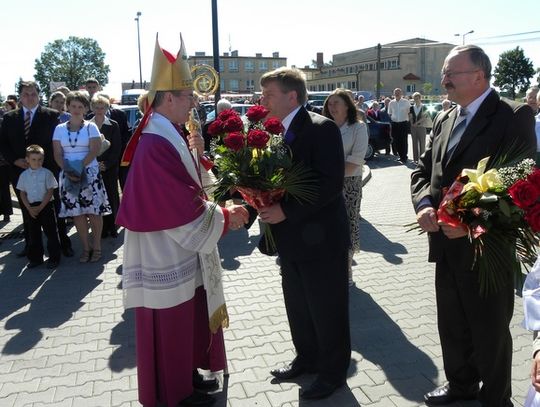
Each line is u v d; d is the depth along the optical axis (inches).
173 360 113.7
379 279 204.7
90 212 230.4
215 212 110.6
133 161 107.7
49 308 184.7
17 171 239.9
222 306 121.8
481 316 103.0
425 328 159.8
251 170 101.6
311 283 116.9
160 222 105.3
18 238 280.7
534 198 67.2
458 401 118.3
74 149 227.3
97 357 148.0
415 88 2664.9
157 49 108.7
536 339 68.6
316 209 108.7
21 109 240.7
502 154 95.5
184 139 113.5
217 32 362.6
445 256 106.1
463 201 87.3
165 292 109.9
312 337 130.3
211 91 129.3
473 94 99.0
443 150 105.1
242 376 133.6
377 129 583.2
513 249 89.9
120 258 241.3
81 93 228.2
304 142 109.3
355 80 2726.4
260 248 124.0
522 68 2417.6
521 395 122.3
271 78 110.6
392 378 131.5
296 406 120.0
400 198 373.7
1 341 159.0
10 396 128.3
